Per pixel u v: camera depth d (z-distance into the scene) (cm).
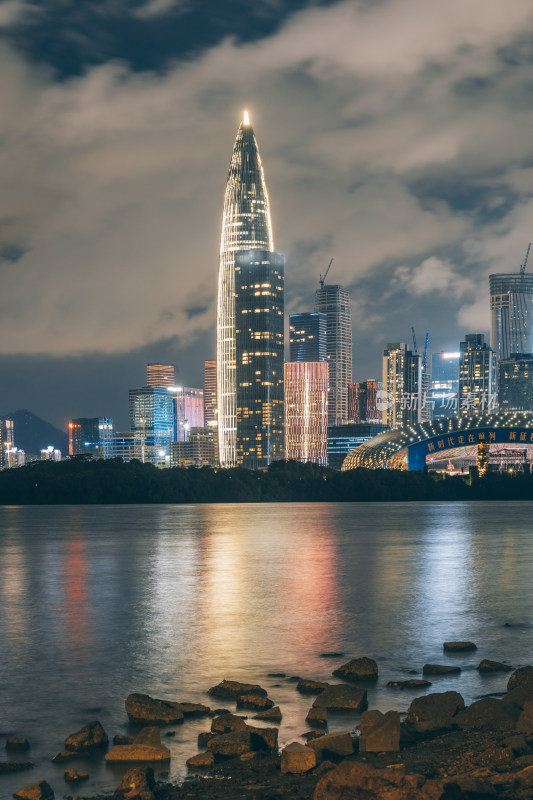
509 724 2680
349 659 4128
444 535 15000
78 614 5831
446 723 2761
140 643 4669
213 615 5684
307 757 2356
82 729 2794
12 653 4422
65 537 15188
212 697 3397
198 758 2491
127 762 2573
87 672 3925
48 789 2298
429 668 3731
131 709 3053
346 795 1986
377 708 3120
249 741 2586
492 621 5319
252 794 2136
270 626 5175
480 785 2034
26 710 3259
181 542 13662
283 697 3328
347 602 6234
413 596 6575
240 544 13088
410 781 1961
